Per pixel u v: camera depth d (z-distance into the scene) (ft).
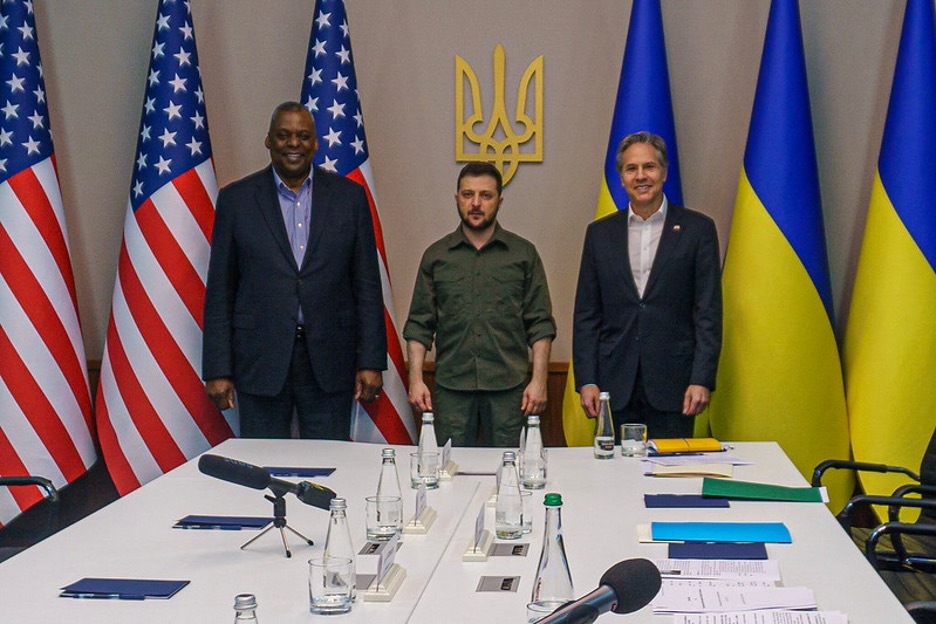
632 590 4.94
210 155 17.52
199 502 10.36
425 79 18.28
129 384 16.93
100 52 18.52
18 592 7.66
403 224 18.48
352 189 15.64
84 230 18.67
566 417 17.48
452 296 15.89
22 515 17.22
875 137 17.62
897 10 17.48
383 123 18.38
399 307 18.57
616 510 10.00
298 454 12.76
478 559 8.32
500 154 18.25
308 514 9.89
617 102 17.16
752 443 13.17
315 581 7.20
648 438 14.90
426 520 9.31
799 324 16.47
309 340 15.21
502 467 9.07
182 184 17.06
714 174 17.95
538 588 6.92
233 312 15.47
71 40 18.53
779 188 16.56
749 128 17.02
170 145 17.11
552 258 18.33
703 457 12.31
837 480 16.61
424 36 18.21
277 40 18.39
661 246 14.66
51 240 16.97
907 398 16.12
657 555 8.46
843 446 16.70
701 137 17.94
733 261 16.79
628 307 14.74
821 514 9.74
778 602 7.21
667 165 14.76
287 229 15.48
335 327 15.38
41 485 12.40
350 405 15.78
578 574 8.02
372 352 15.51
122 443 16.93
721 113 17.89
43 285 16.79
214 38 18.44
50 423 16.65
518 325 15.94
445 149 18.35
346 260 15.44
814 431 16.51
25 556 8.56
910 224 16.24
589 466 12.03
